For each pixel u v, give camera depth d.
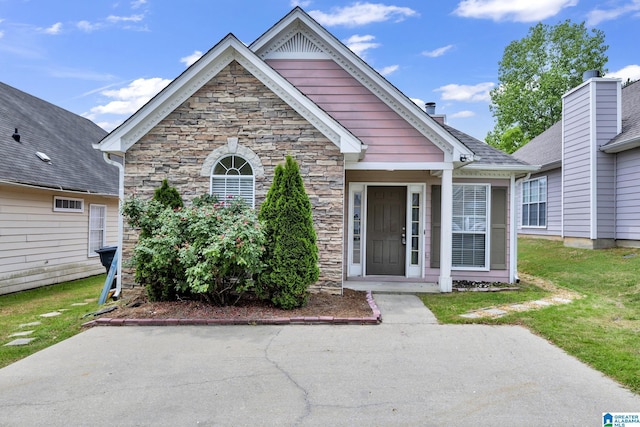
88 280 11.66
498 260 9.17
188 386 3.71
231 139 7.53
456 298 7.46
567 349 4.62
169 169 7.56
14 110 12.52
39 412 3.24
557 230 14.43
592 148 11.81
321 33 8.52
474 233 9.20
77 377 3.94
